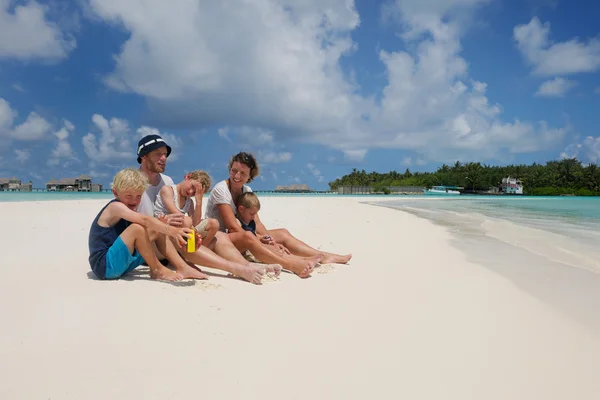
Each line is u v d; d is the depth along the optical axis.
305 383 1.99
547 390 2.05
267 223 9.80
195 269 3.96
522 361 2.36
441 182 101.25
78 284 3.40
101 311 2.72
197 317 2.74
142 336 2.38
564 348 2.56
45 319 2.55
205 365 2.09
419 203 30.84
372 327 2.77
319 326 2.74
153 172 4.30
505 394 2.00
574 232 9.13
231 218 4.64
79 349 2.17
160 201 4.32
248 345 2.37
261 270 3.82
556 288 4.01
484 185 98.38
